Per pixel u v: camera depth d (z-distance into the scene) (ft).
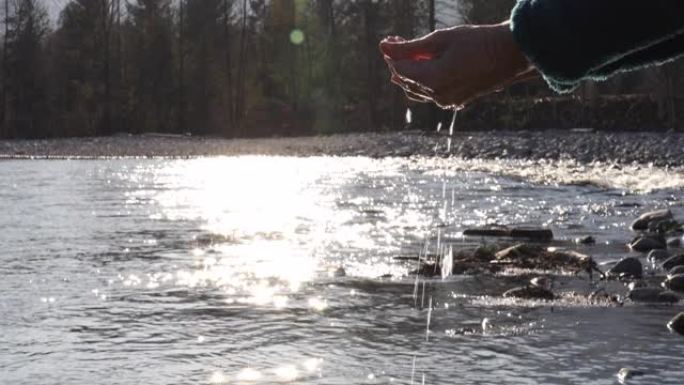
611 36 4.99
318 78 203.10
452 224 31.04
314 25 205.67
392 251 23.56
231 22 223.51
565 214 34.58
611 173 61.87
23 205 38.78
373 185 52.95
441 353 12.20
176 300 16.19
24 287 17.49
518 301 16.16
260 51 217.97
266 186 52.44
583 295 16.87
